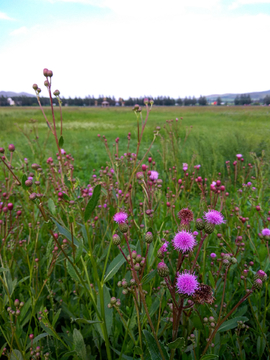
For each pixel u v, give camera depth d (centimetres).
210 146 632
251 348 173
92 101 13188
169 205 225
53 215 138
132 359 149
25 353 160
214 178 471
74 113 3797
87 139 1232
